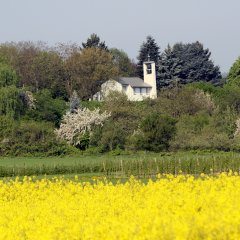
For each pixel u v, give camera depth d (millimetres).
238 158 155125
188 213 52531
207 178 86062
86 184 91312
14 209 66875
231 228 44750
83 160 197750
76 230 49188
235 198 57875
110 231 47062
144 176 152625
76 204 66750
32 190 87625
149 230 46156
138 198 68750
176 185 77438
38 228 52031
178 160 156125
